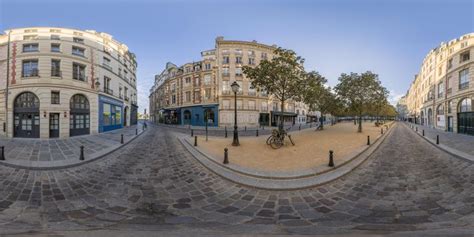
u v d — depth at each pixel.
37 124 16.83
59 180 6.34
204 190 5.61
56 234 3.45
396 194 5.17
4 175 6.65
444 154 9.95
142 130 24.41
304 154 9.28
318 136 16.12
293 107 44.84
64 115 17.41
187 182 6.22
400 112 100.81
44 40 17.34
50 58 17.23
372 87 19.17
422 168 7.43
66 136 17.39
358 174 6.86
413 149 11.48
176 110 42.16
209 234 3.46
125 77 29.50
